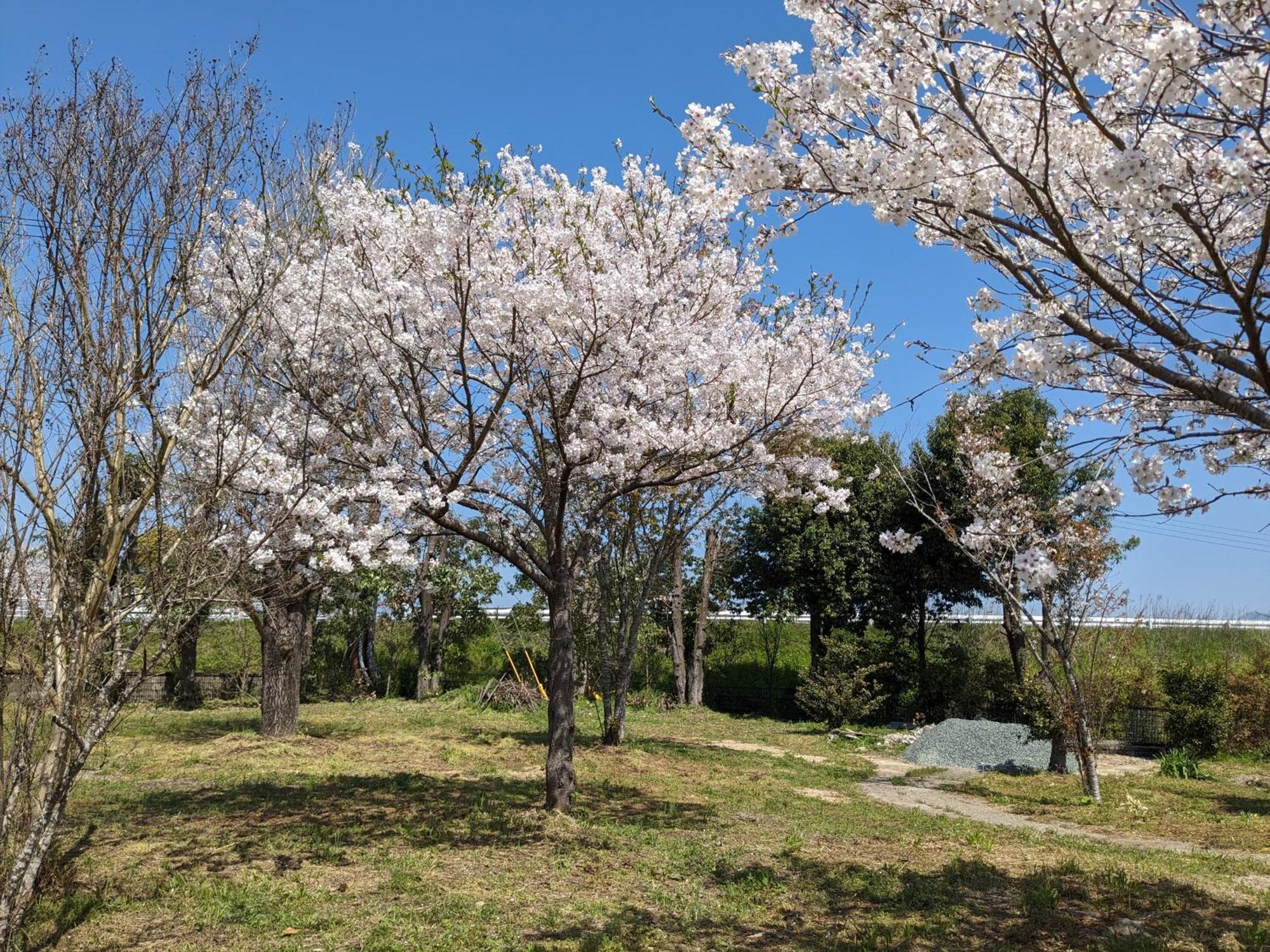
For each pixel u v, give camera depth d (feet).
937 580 74.79
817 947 16.75
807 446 30.76
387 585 48.65
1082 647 46.21
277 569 26.96
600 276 23.76
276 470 22.47
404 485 25.94
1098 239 13.75
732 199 19.81
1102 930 17.72
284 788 32.09
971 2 12.54
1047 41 11.35
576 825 26.30
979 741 53.88
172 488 20.43
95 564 16.28
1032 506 39.60
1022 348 13.14
